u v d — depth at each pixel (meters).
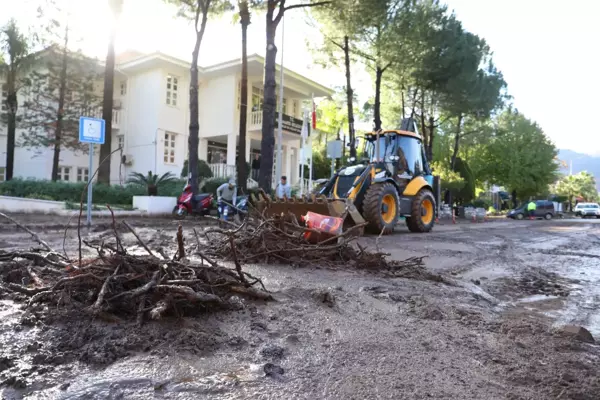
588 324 4.12
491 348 3.28
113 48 18.19
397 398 2.39
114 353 2.70
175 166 24.20
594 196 102.62
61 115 19.53
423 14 21.69
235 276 4.22
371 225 11.92
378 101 22.75
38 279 3.87
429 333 3.54
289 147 28.67
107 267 3.67
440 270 6.76
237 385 2.42
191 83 17.38
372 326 3.62
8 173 20.23
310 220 7.18
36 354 2.60
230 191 14.08
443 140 40.19
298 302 4.13
